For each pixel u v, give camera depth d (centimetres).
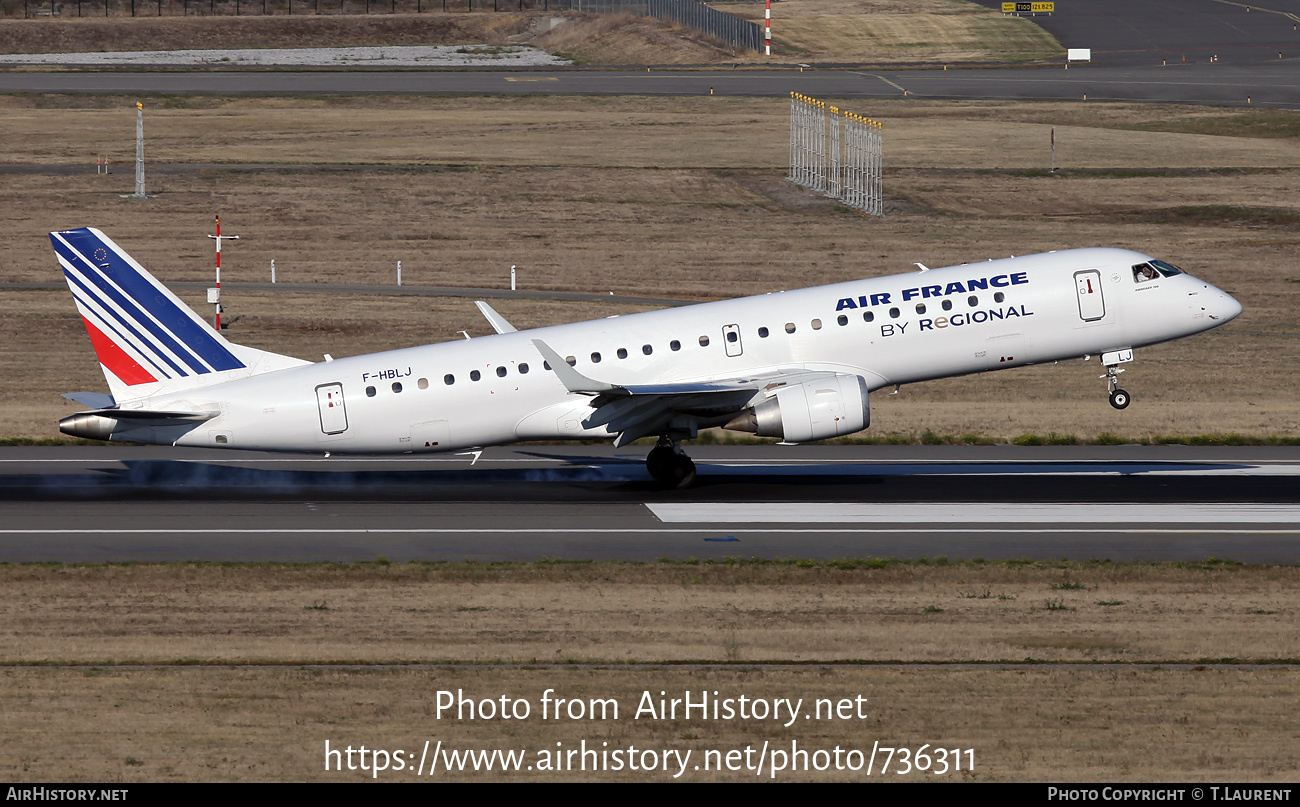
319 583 10281
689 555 11269
